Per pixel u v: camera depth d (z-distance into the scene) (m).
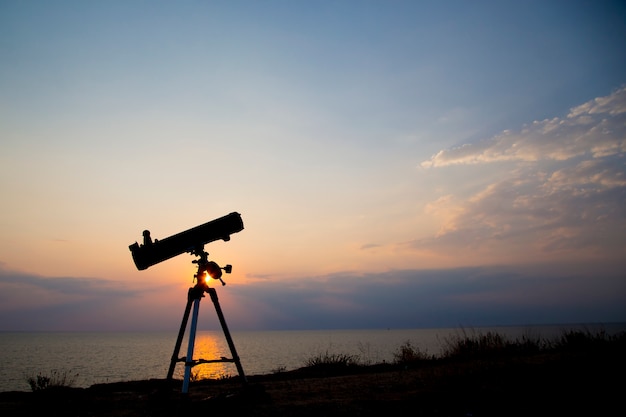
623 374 7.35
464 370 9.41
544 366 8.88
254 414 6.14
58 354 80.31
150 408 6.95
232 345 7.03
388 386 8.57
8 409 7.32
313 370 13.68
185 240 7.23
